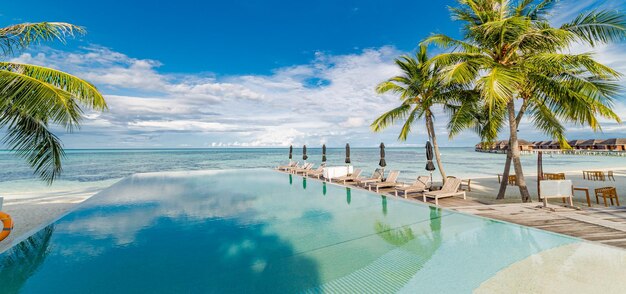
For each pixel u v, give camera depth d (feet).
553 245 14.55
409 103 37.63
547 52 24.53
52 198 40.04
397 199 28.17
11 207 34.04
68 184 56.44
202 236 18.34
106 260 14.47
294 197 31.55
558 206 22.62
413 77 36.42
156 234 18.67
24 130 21.02
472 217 20.45
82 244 16.79
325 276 12.83
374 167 94.43
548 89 23.54
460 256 14.24
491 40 25.27
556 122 30.99
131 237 18.04
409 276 12.42
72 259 14.61
